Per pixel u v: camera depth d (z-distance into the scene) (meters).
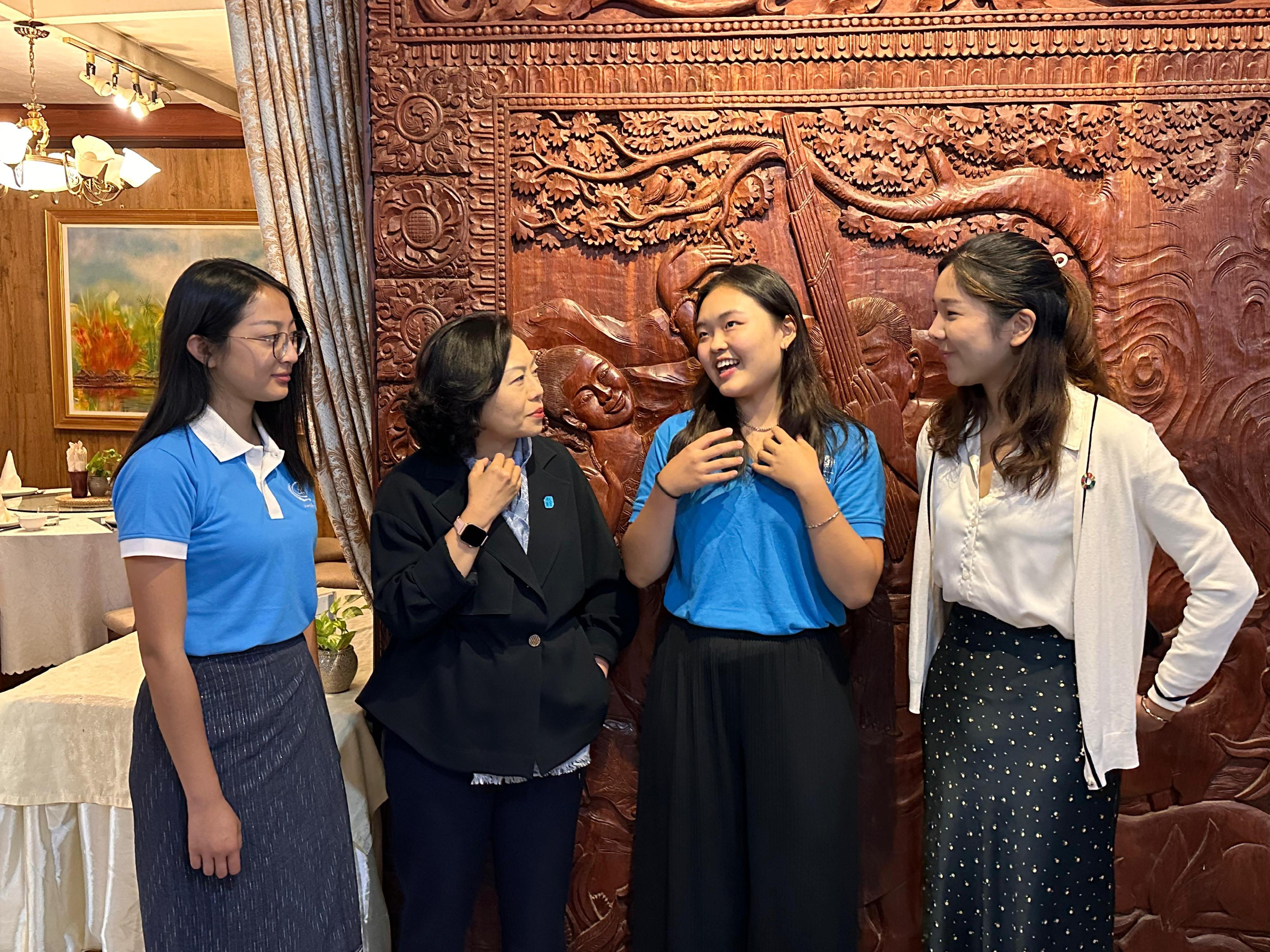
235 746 1.35
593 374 1.83
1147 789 1.82
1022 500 1.38
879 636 1.83
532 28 1.79
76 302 5.66
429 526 1.60
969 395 1.48
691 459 1.50
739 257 1.81
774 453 1.50
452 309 1.83
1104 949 1.42
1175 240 1.74
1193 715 1.80
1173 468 1.35
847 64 1.77
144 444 1.31
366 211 1.87
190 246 5.57
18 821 1.92
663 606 1.80
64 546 3.48
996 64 1.74
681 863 1.59
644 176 1.82
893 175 1.77
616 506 1.85
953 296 1.39
